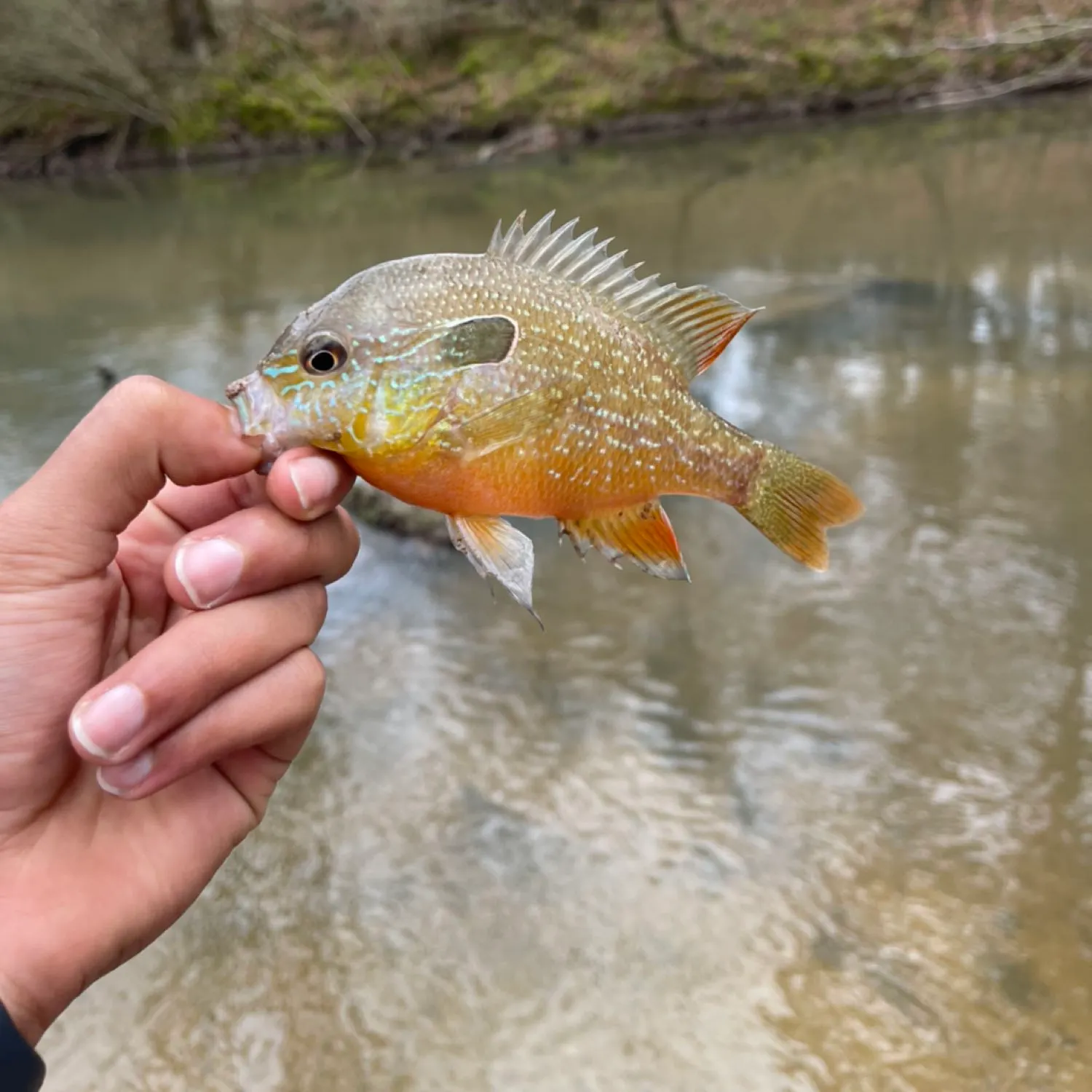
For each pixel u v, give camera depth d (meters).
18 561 0.20
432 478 0.22
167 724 0.20
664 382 0.25
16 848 0.21
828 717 0.59
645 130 2.59
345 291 0.22
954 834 0.50
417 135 2.55
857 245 1.57
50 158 2.48
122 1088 0.40
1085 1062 0.39
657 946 0.45
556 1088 0.40
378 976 0.44
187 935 0.47
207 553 0.20
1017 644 0.64
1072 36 2.56
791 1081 0.39
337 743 0.59
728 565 0.76
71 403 1.12
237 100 2.51
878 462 0.89
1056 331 1.16
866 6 2.59
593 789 0.55
